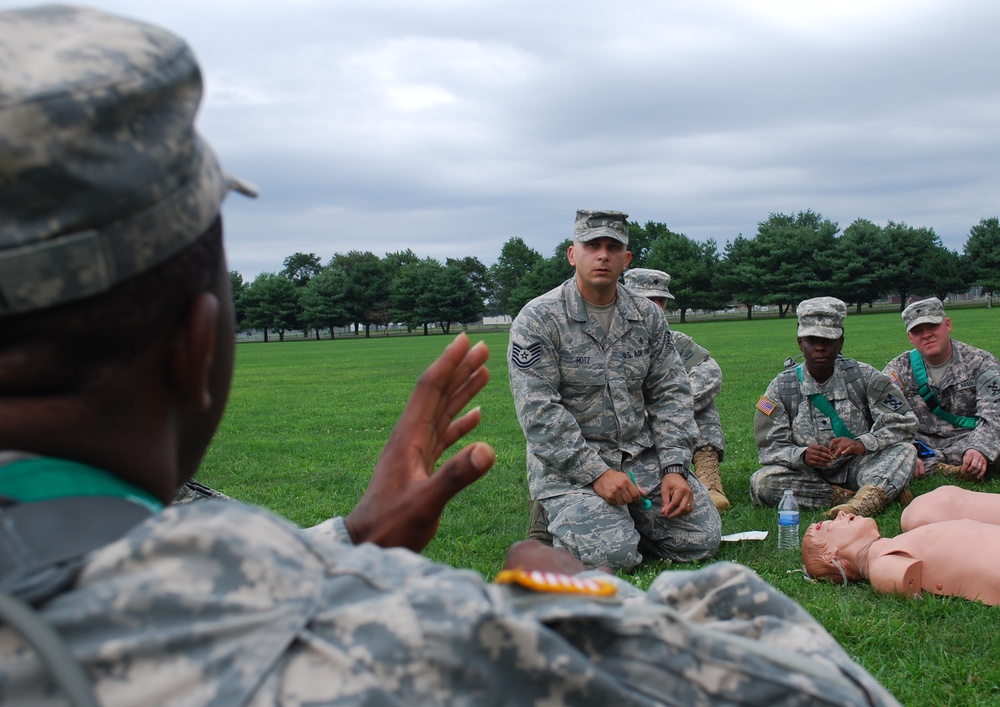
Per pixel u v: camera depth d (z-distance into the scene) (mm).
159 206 687
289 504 7402
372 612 679
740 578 939
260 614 658
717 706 758
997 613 4031
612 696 708
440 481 1017
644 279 7863
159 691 617
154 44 704
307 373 28250
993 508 4805
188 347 750
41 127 628
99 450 731
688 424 5645
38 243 637
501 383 18672
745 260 90250
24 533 666
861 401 6602
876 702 835
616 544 5125
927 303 7504
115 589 641
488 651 691
